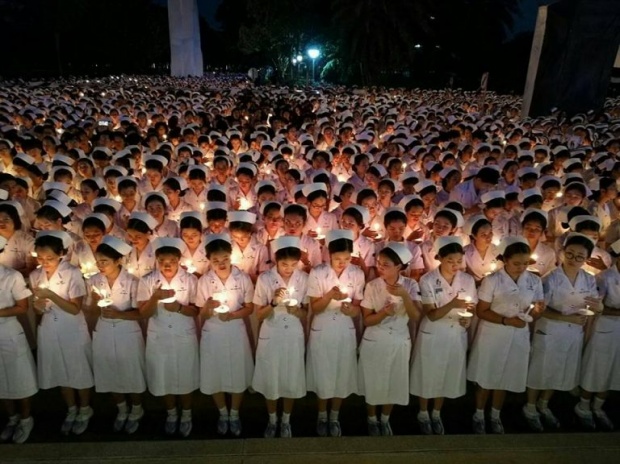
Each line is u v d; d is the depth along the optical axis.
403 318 4.80
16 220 5.79
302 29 44.62
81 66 51.00
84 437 4.98
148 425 5.18
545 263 5.95
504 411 5.48
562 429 5.23
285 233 6.14
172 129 14.11
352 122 17.17
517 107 25.42
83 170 8.93
